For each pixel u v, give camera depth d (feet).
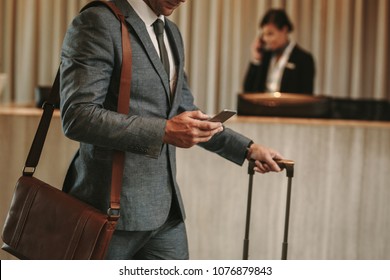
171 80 7.30
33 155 7.14
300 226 12.07
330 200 12.03
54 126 11.66
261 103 12.48
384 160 12.01
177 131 6.49
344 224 12.07
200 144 8.14
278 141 11.94
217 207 12.01
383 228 12.07
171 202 7.43
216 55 21.33
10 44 21.11
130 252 7.23
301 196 12.03
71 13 21.04
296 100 12.48
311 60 18.28
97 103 6.57
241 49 21.40
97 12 6.73
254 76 18.51
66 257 6.60
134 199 6.97
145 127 6.50
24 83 21.13
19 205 7.04
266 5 21.40
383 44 21.38
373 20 21.59
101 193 6.94
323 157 11.99
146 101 6.93
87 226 6.57
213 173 11.97
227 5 21.29
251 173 8.05
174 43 7.39
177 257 7.57
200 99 21.47
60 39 21.08
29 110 12.19
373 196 12.04
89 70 6.57
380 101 14.08
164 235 7.50
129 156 6.95
